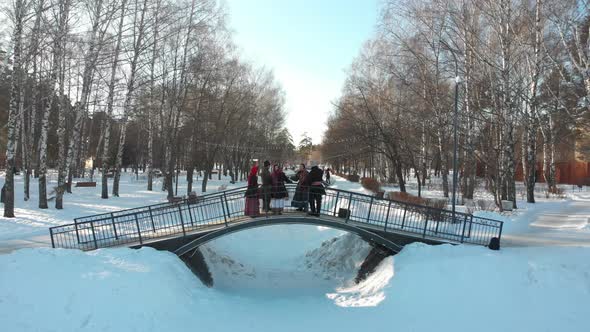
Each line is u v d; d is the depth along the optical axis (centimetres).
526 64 2278
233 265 1502
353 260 1469
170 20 2477
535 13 1922
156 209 1270
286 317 915
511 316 827
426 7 2138
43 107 2870
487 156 2283
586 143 3800
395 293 973
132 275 908
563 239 1320
